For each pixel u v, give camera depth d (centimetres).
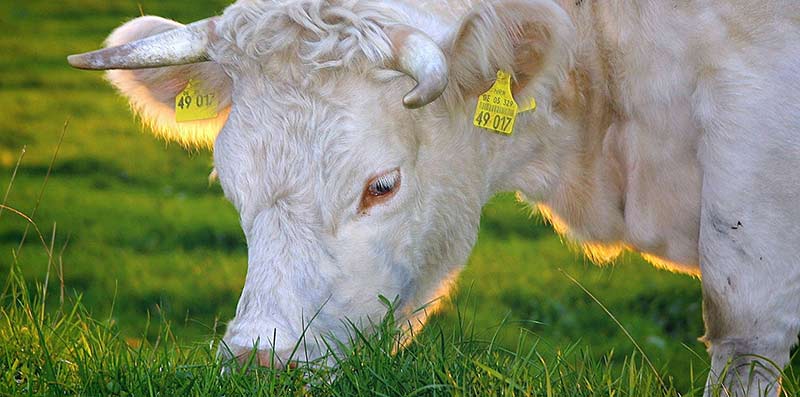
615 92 509
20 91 1988
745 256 455
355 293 442
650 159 505
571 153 535
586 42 511
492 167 521
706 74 463
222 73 490
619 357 833
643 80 493
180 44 464
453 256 508
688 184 497
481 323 888
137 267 1116
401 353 448
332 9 453
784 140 445
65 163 1548
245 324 425
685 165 494
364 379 427
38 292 567
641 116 501
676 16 475
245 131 444
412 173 460
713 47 462
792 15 449
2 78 2078
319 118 438
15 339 502
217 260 1153
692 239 514
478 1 509
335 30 449
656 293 1005
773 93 447
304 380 419
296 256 431
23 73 2127
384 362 434
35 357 473
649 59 488
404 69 434
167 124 533
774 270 454
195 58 464
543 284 1027
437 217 485
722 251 459
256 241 434
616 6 498
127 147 1661
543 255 1136
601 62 511
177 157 1628
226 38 458
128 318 948
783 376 471
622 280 1047
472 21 452
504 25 456
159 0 2736
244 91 452
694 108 470
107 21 2625
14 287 579
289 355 421
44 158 1567
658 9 482
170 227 1272
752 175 449
